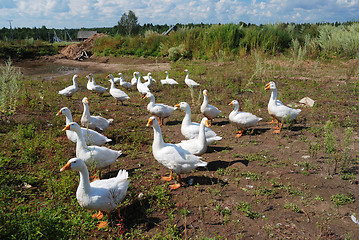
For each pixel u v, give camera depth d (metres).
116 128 9.09
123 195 4.59
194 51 27.14
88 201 4.17
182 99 13.11
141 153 7.20
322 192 5.23
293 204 4.84
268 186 5.48
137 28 55.91
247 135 8.50
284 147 7.42
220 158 6.86
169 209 4.78
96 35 37.62
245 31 27.09
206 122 6.06
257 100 12.43
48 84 16.47
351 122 9.13
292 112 8.55
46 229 3.75
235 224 4.36
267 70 18.09
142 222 4.45
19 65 28.69
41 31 89.25
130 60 29.02
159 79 18.08
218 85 15.34
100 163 5.64
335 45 22.17
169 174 6.11
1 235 3.51
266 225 4.32
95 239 4.03
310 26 27.89
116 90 11.88
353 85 14.45
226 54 25.17
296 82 15.56
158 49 29.95
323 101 11.73
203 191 5.34
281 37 25.92
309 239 4.01
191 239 4.03
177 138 8.41
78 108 11.30
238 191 5.33
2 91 9.62
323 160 6.52
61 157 6.56
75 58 32.59
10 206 4.52
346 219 4.47
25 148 6.73
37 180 5.51
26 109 10.35
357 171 5.93
